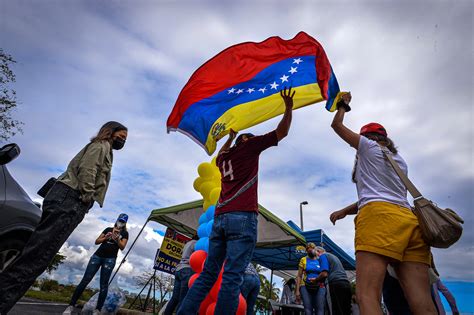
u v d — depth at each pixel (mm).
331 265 5535
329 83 2418
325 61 2406
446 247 1674
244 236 2223
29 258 2070
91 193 2326
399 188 1877
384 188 1858
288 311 6223
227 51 2996
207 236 3678
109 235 4641
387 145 2131
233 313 2076
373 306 1594
